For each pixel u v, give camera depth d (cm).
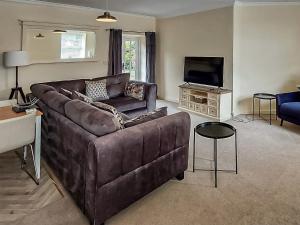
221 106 471
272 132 400
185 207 206
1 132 200
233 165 283
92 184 172
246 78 505
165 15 618
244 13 480
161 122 215
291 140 362
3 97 457
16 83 440
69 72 534
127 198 193
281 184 241
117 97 480
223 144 348
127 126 207
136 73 696
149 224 185
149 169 208
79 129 194
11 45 450
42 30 479
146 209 204
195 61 537
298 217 191
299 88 460
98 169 167
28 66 476
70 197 220
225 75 505
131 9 544
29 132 223
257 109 518
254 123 453
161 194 225
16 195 221
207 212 199
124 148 181
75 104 216
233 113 504
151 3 482
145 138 197
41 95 286
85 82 456
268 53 493
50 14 485
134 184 197
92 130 182
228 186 238
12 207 204
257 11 479
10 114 227
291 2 468
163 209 204
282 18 478
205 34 535
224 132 249
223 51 502
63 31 505
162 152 217
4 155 300
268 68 499
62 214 197
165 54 651
